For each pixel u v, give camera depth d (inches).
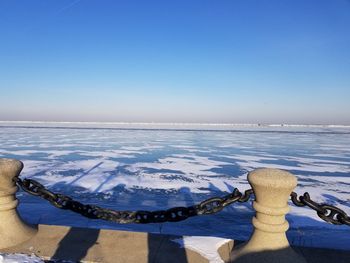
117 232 112.7
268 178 89.8
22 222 111.6
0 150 883.4
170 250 100.4
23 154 794.2
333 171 601.9
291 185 89.3
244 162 705.0
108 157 754.8
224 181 495.5
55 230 114.5
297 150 983.0
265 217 93.7
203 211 103.8
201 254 98.1
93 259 95.3
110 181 480.7
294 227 286.5
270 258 90.5
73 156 763.4
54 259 95.9
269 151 944.9
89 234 111.2
